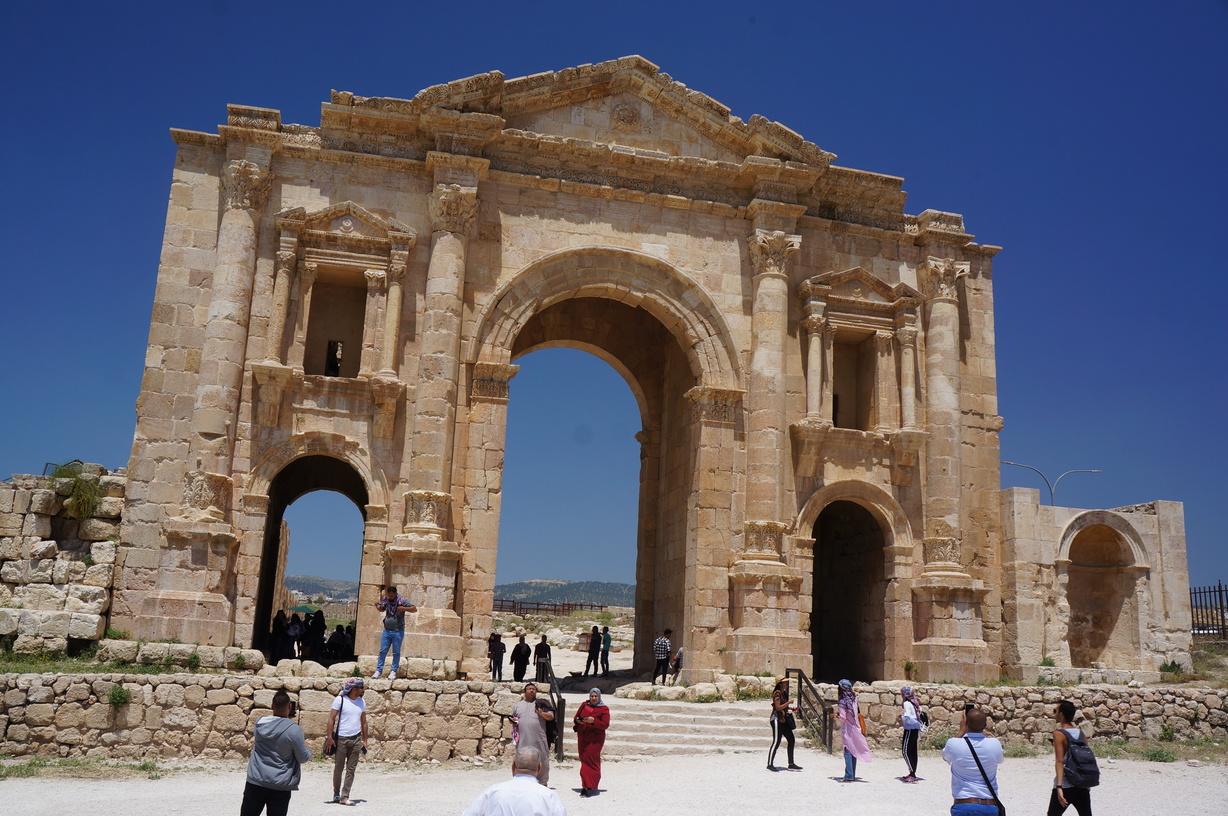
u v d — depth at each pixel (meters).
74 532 28.80
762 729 26.20
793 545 32.53
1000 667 33.75
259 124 31.16
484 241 32.19
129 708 22.09
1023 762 25.47
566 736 24.66
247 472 29.42
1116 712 28.83
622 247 33.19
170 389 29.75
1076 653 35.91
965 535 34.31
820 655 38.81
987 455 35.16
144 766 21.08
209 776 20.75
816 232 35.16
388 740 23.06
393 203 31.97
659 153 33.72
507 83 32.47
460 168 31.69
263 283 30.62
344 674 26.08
